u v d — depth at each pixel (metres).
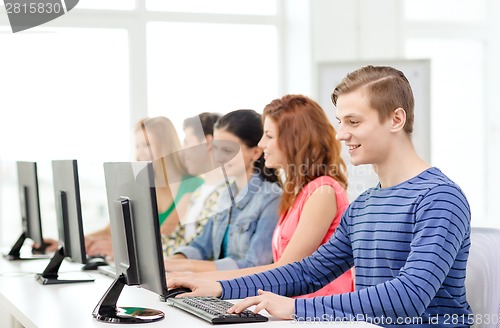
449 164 6.28
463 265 2.04
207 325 1.95
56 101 5.09
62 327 2.00
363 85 2.11
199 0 5.66
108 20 5.36
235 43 5.75
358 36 5.71
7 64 4.95
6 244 5.06
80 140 5.17
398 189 2.12
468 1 6.32
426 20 6.20
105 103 5.28
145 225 2.08
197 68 5.65
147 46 5.50
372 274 2.14
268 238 3.33
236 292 2.30
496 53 6.35
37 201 3.78
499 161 6.30
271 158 2.93
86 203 4.16
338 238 2.33
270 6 5.82
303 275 2.34
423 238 1.96
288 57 5.81
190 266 3.33
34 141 5.04
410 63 5.30
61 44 5.12
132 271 2.17
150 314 2.09
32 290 2.75
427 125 5.27
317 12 5.61
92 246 4.00
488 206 6.31
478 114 6.34
